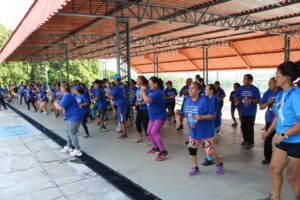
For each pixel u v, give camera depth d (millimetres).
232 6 9656
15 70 37906
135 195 3842
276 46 18281
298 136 2551
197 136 4234
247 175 4375
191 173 4410
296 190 2674
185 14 10156
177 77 42031
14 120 11406
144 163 5164
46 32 12281
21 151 6348
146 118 6383
